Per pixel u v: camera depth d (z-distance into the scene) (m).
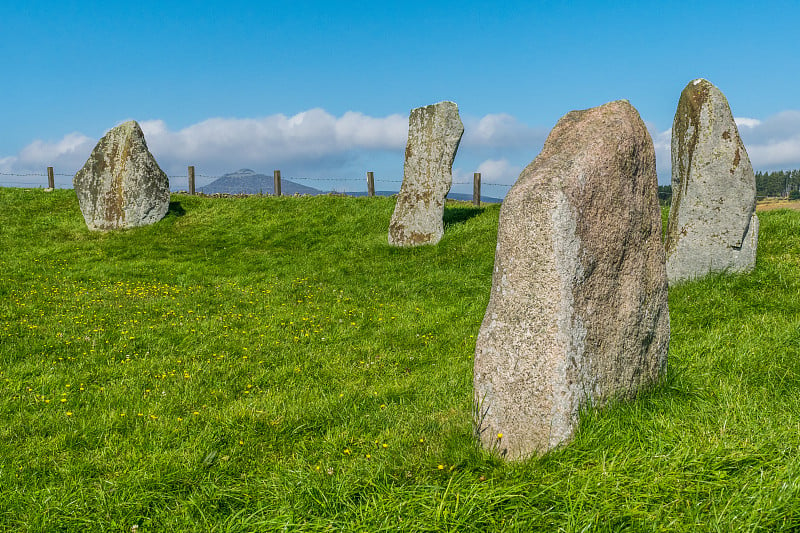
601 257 4.08
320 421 5.39
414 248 15.17
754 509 2.98
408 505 3.37
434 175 15.43
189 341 8.66
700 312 8.01
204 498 3.82
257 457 4.71
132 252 16.61
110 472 4.41
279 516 3.39
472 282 11.77
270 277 13.62
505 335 4.02
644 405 4.38
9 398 6.20
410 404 5.82
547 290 3.83
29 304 10.97
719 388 4.74
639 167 4.46
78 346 8.41
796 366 5.30
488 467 3.89
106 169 19.00
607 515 3.08
